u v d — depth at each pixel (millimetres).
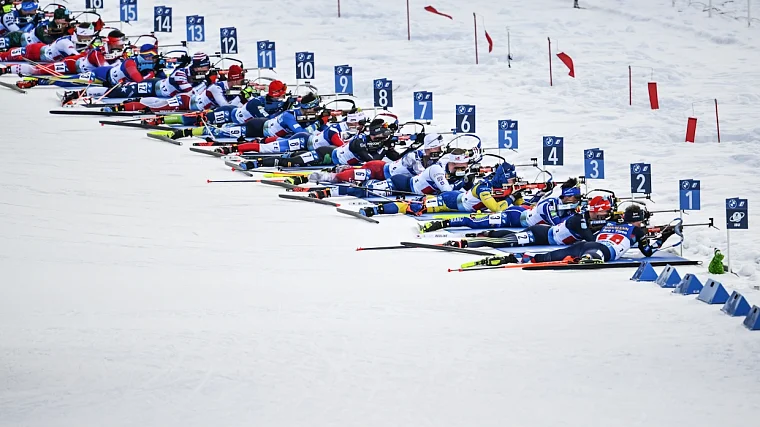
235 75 105500
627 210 58188
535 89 116250
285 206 74688
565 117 103562
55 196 76562
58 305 46875
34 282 52281
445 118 104812
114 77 116500
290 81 123438
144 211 72312
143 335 40688
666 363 36188
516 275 53688
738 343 38719
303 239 64250
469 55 132625
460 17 153500
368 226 68188
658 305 45938
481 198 68562
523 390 33219
